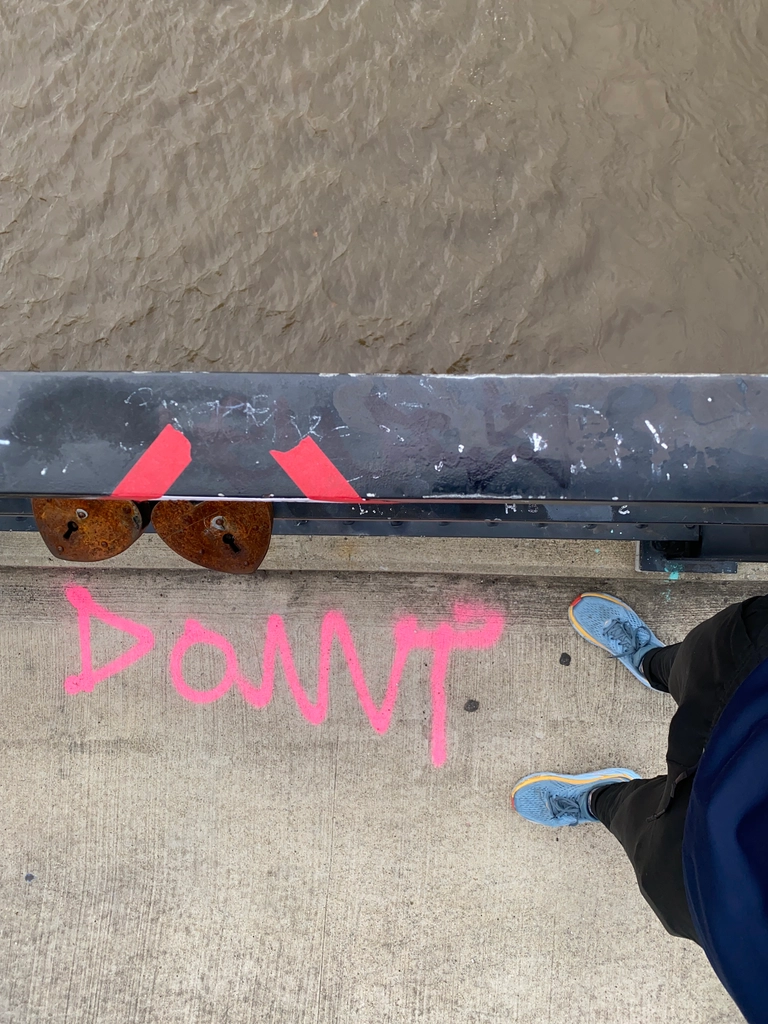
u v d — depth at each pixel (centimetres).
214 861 224
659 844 142
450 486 81
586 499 81
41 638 227
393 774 223
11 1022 224
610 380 78
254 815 224
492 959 219
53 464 82
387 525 175
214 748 225
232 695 225
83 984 224
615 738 222
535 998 218
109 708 226
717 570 214
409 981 220
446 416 79
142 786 226
